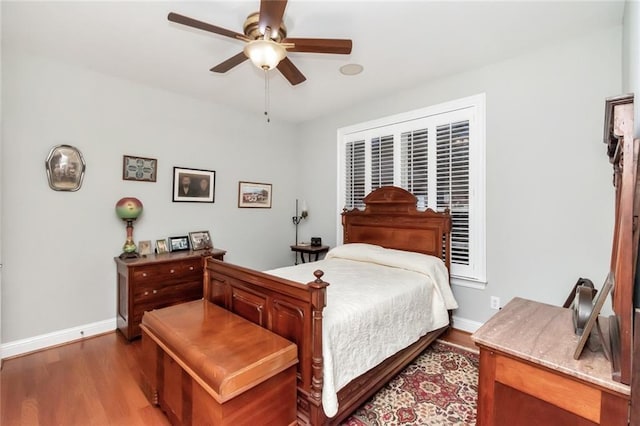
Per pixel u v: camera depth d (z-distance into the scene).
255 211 4.44
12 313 2.61
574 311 1.48
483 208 2.98
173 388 1.73
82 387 2.16
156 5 2.03
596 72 2.37
